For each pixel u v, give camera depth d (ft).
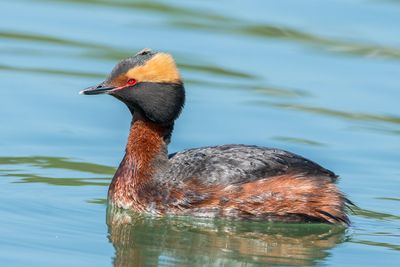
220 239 47.65
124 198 50.78
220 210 48.98
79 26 83.56
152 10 88.99
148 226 49.14
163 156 50.88
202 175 49.47
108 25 83.97
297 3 91.15
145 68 50.83
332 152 60.80
